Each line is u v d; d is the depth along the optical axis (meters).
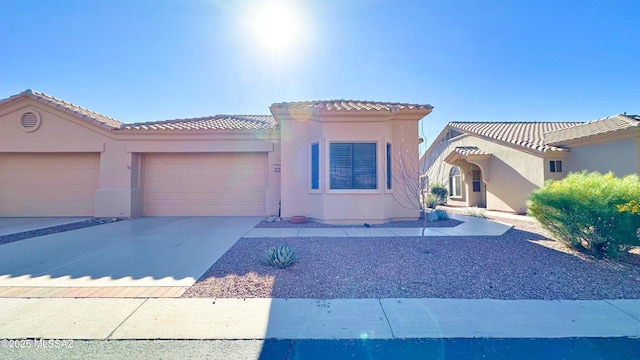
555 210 8.12
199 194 16.27
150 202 16.20
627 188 7.30
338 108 12.60
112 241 9.70
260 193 16.34
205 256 7.81
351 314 4.56
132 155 15.56
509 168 18.95
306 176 13.88
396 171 13.83
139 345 3.68
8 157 15.91
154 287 5.61
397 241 9.45
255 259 7.46
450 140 26.34
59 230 11.93
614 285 5.70
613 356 3.49
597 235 7.41
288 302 4.98
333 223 12.71
